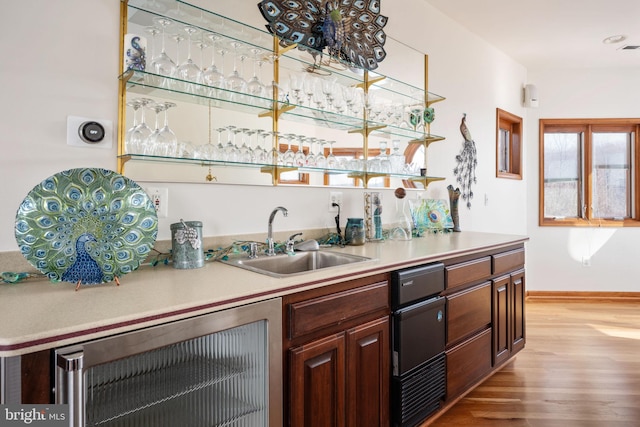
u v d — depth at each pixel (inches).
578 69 175.5
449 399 77.4
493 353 91.3
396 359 65.4
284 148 79.7
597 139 177.8
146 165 61.4
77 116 55.5
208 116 69.4
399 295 64.8
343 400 57.0
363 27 96.0
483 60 143.5
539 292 176.7
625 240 173.8
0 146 50.2
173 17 65.5
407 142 110.5
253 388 47.9
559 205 179.8
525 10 121.2
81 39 55.7
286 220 81.4
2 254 50.1
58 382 32.4
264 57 76.7
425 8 116.5
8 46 50.6
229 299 43.7
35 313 36.9
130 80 58.9
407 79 110.3
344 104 87.4
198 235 60.9
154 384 40.6
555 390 89.2
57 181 45.8
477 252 84.7
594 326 134.7
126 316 36.2
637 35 138.9
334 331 56.5
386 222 105.2
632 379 94.4
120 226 49.0
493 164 150.3
